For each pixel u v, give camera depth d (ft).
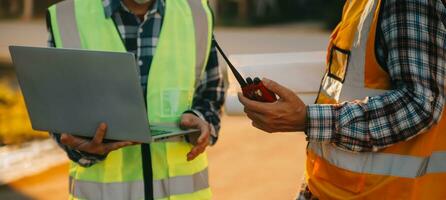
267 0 77.15
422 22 7.32
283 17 76.07
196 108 9.72
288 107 7.63
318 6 76.28
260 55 11.42
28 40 55.93
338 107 7.63
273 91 7.75
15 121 27.68
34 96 8.64
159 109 9.34
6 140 25.50
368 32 7.75
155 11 9.36
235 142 25.18
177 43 9.42
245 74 10.85
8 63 41.78
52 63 8.26
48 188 20.51
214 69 9.85
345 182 8.20
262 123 7.80
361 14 8.01
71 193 9.67
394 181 7.93
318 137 7.61
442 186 7.98
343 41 8.23
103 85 8.09
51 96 8.50
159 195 9.41
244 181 21.24
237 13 77.56
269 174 21.88
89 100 8.27
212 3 76.13
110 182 9.31
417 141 7.83
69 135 8.66
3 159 23.39
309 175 8.79
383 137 7.52
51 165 22.63
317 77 10.72
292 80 10.71
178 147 9.47
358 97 7.99
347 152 8.10
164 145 9.40
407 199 7.93
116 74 7.97
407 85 7.42
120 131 8.30
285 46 54.85
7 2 74.84
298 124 7.67
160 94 9.34
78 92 8.29
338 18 70.85
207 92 9.89
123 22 9.34
